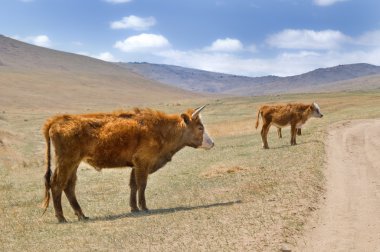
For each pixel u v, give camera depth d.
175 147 16.56
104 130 14.97
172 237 12.03
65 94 199.25
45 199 15.05
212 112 85.50
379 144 28.69
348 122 40.97
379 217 13.97
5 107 132.50
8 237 13.79
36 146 48.06
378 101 77.81
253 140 36.44
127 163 15.58
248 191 17.19
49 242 12.62
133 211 15.88
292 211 14.13
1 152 38.59
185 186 20.19
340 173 20.48
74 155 14.80
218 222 13.13
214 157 29.02
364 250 11.33
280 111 29.48
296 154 25.05
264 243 11.41
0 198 21.20
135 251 11.17
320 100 89.75
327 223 13.46
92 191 21.66
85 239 12.49
